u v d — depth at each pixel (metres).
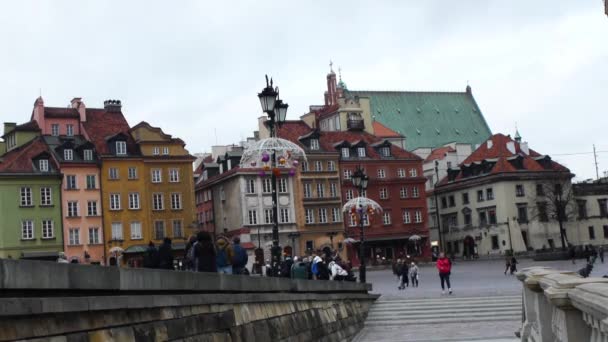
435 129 149.62
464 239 120.62
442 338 31.67
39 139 87.94
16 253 82.19
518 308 38.94
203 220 110.00
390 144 112.94
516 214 113.56
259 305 18.88
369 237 107.12
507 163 115.12
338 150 106.94
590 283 9.64
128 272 11.11
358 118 117.38
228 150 115.88
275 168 28.72
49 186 84.88
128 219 88.94
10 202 82.56
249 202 97.69
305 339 23.48
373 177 108.75
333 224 102.81
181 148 93.25
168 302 12.56
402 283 53.97
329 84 142.75
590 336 10.12
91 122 93.19
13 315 8.09
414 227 110.56
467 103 155.62
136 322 11.34
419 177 111.88
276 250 28.12
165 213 91.19
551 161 118.44
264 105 29.02
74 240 85.62
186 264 23.89
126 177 89.50
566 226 116.31
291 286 23.11
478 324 36.28
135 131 92.50
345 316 32.81
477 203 118.12
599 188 120.56
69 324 9.32
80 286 9.62
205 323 14.52
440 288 52.44
